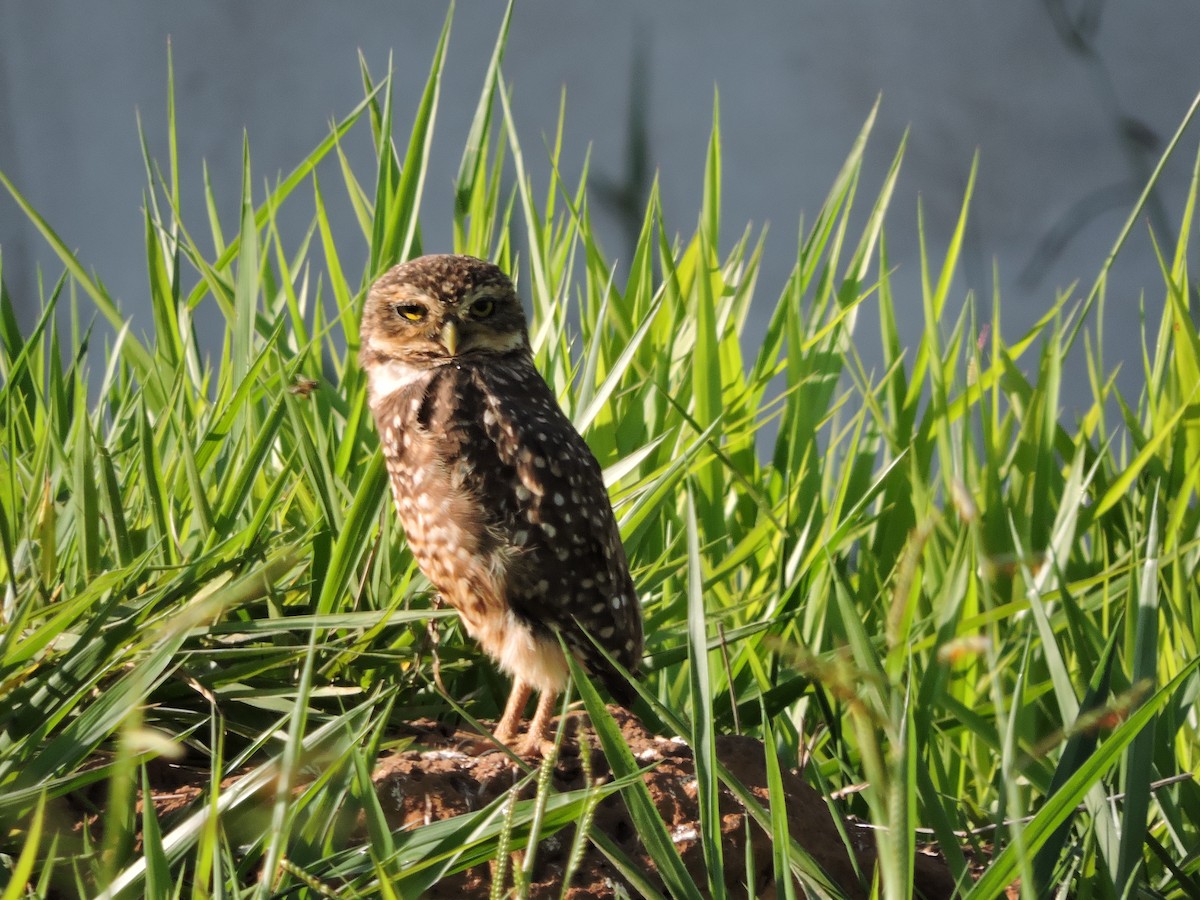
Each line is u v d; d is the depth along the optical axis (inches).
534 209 365.4
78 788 196.2
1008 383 371.2
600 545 265.0
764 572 313.7
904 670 265.4
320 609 246.7
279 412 271.3
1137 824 195.0
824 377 379.6
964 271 918.4
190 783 216.8
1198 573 318.0
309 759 155.8
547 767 151.3
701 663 183.3
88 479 245.1
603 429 339.6
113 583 217.5
